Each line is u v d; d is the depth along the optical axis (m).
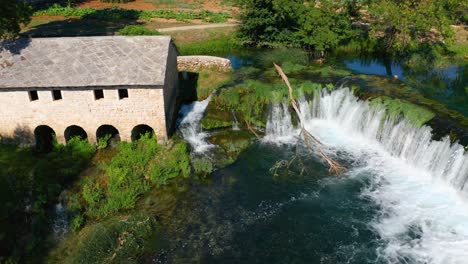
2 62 33.75
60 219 28.95
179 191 31.67
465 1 50.50
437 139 31.41
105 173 32.62
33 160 33.81
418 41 52.22
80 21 64.19
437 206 29.47
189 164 34.19
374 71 47.97
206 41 57.56
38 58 34.06
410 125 33.53
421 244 26.64
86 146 35.16
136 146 35.41
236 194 31.33
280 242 27.12
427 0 50.50
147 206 30.25
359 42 54.97
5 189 30.48
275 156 35.53
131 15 66.44
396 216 28.91
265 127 38.88
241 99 39.94
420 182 31.84
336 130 39.41
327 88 40.66
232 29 60.88
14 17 38.75
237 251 26.48
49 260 26.08
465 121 32.78
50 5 72.31
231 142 37.06
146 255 26.19
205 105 40.97
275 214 29.38
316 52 53.78
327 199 30.64
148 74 33.19
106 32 58.41
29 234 27.64
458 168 29.69
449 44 49.06
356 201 30.34
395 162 34.38
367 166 34.03
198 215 29.41
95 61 33.97
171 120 37.50
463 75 46.94
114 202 29.83
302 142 37.50
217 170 33.88
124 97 34.09
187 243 27.09
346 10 53.91
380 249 26.39
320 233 27.77
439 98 40.53
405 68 49.38
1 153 34.38
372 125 36.66
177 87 41.53
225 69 46.97
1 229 27.62
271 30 54.69
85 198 30.14
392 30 52.19
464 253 25.86
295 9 53.28
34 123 34.56
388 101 36.09
